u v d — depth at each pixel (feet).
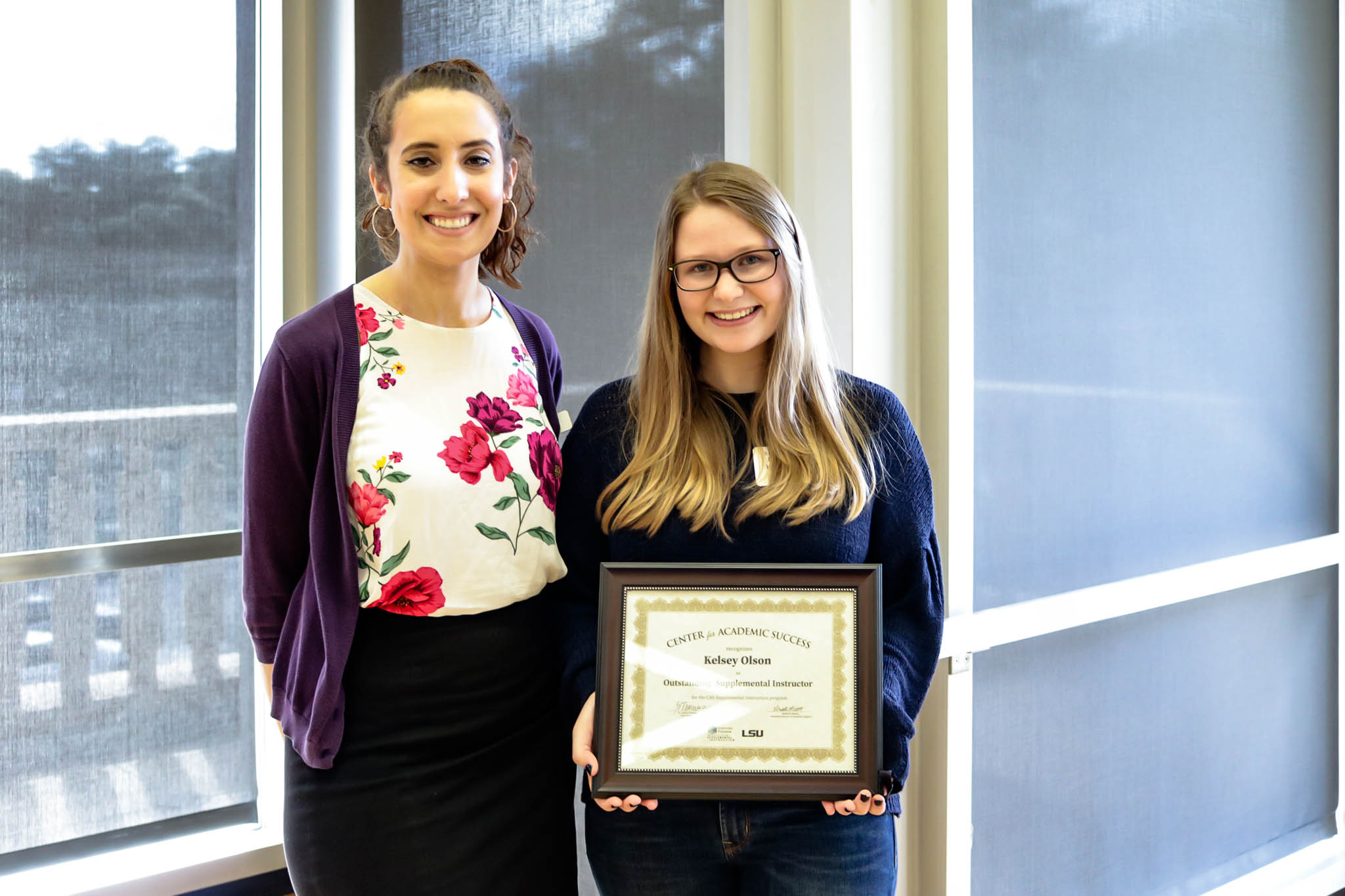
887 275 5.74
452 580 4.22
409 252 4.28
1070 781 6.72
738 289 4.05
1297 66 7.80
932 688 5.96
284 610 4.43
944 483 5.86
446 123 4.11
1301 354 7.97
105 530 7.18
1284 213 7.77
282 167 7.52
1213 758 7.57
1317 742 8.30
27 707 6.99
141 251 7.19
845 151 5.54
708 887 4.11
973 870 6.19
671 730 3.91
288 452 4.18
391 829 4.18
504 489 4.33
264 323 7.73
